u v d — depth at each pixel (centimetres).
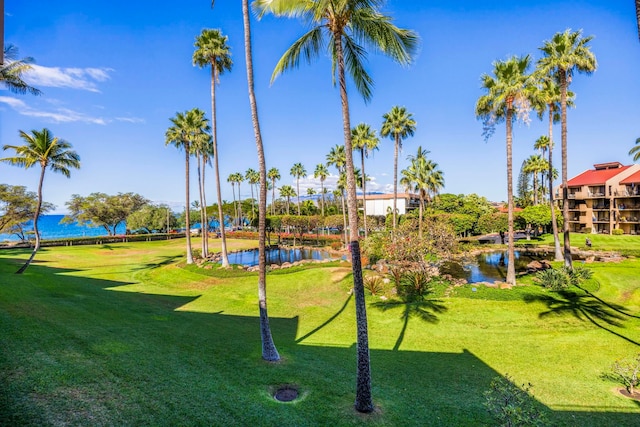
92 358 918
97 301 1727
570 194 6022
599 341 1349
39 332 1059
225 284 2595
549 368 1126
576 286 2091
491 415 827
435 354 1270
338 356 1220
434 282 2289
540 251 4241
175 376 885
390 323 1659
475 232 5325
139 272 3250
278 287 2434
